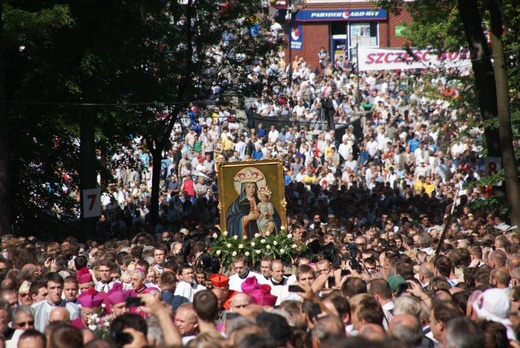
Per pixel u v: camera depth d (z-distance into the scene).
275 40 64.38
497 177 49.25
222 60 61.22
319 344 13.27
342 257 31.67
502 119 47.19
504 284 21.19
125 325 14.25
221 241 40.62
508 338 14.22
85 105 48.72
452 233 40.47
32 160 54.00
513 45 52.88
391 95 91.75
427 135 79.62
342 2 113.81
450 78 66.38
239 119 64.44
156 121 58.00
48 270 26.33
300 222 49.31
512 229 44.41
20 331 18.03
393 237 38.94
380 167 75.50
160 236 41.75
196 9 58.84
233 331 12.66
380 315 15.74
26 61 50.94
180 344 11.67
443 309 15.13
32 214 54.56
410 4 63.22
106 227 56.81
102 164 61.44
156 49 57.44
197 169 72.12
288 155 76.69
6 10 44.28
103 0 48.97
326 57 106.50
